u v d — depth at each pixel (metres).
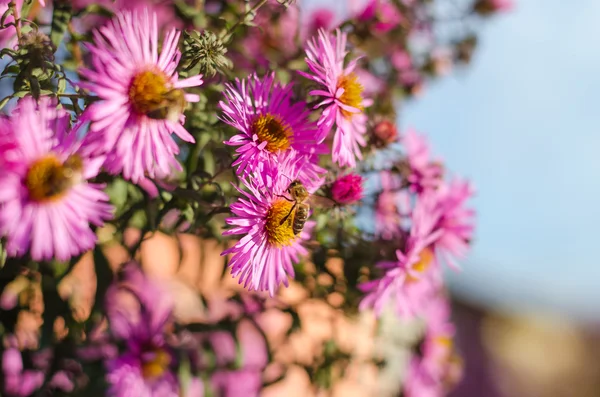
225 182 0.24
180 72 0.22
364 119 0.25
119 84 0.20
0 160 0.18
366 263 0.27
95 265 0.24
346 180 0.24
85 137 0.19
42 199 0.19
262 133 0.22
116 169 0.20
